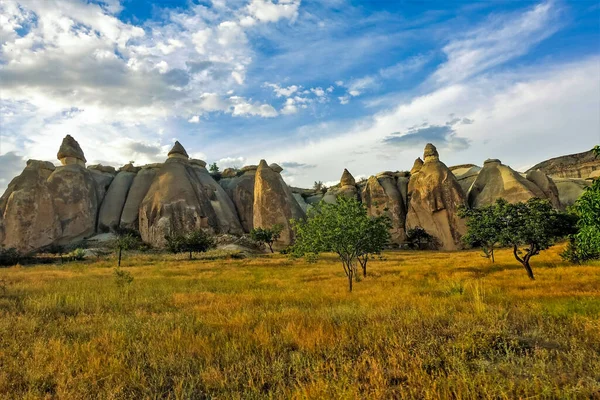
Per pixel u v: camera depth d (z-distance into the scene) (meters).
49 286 15.41
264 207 73.75
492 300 9.79
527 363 4.93
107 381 4.82
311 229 15.55
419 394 4.09
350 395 3.94
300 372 4.88
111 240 66.38
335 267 28.11
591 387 4.05
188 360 5.62
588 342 5.66
